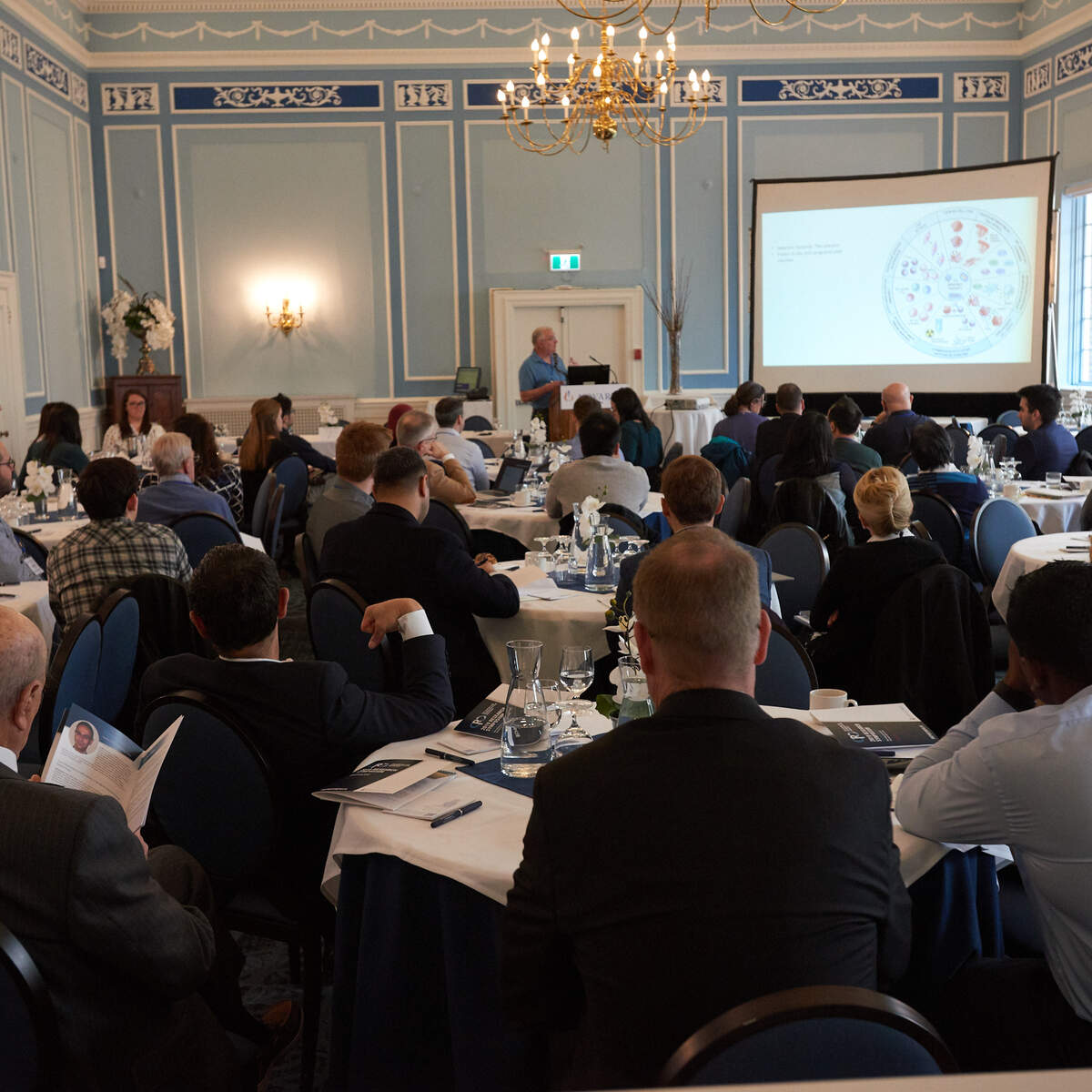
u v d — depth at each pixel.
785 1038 1.08
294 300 11.25
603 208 11.30
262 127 11.03
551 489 5.24
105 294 11.13
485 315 11.39
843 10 11.07
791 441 4.93
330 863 2.03
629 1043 1.31
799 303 10.84
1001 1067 1.70
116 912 1.46
